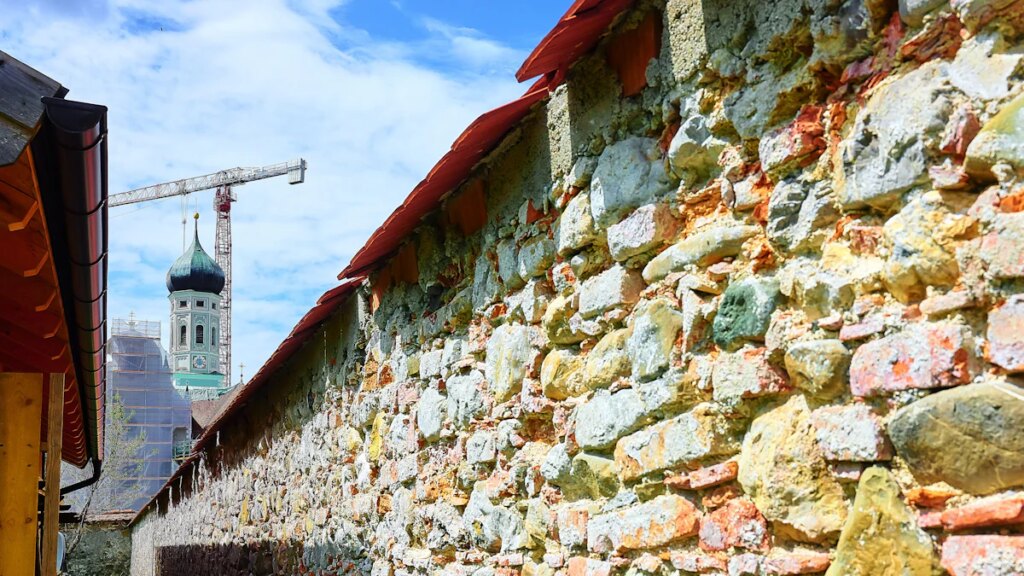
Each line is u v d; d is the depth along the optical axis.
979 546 2.19
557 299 4.32
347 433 8.06
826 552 2.69
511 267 4.81
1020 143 2.14
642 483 3.56
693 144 3.35
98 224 3.46
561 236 4.22
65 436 8.07
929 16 2.42
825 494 2.68
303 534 9.57
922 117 2.39
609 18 3.67
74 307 4.40
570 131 4.16
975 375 2.26
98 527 29.11
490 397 5.10
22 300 4.25
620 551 3.68
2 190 3.03
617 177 3.76
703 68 3.29
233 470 13.92
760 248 3.02
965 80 2.32
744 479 2.98
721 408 3.10
